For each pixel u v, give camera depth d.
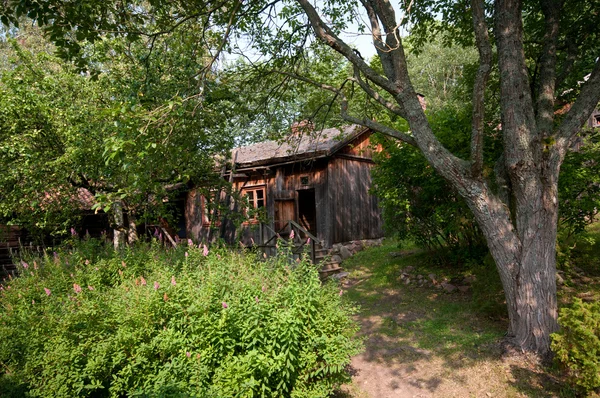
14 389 4.19
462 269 8.52
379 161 8.99
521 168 5.07
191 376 3.76
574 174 6.23
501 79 5.32
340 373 4.33
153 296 4.14
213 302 4.08
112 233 14.59
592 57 8.48
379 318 7.11
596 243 8.21
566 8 7.36
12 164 8.08
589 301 6.26
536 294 4.91
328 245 11.86
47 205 8.95
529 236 5.01
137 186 6.11
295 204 12.84
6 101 7.85
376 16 6.74
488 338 5.58
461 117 7.88
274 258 5.74
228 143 10.00
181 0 7.30
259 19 8.48
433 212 8.49
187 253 5.84
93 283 5.62
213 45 8.87
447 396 4.57
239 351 4.02
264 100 9.18
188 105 6.97
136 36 7.20
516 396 4.34
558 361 4.29
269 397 3.88
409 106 5.68
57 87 8.80
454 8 8.39
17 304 5.23
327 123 10.10
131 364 3.86
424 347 5.77
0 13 5.79
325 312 4.35
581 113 5.13
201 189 9.96
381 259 10.88
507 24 5.32
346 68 12.85
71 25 6.30
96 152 7.95
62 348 3.93
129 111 5.42
